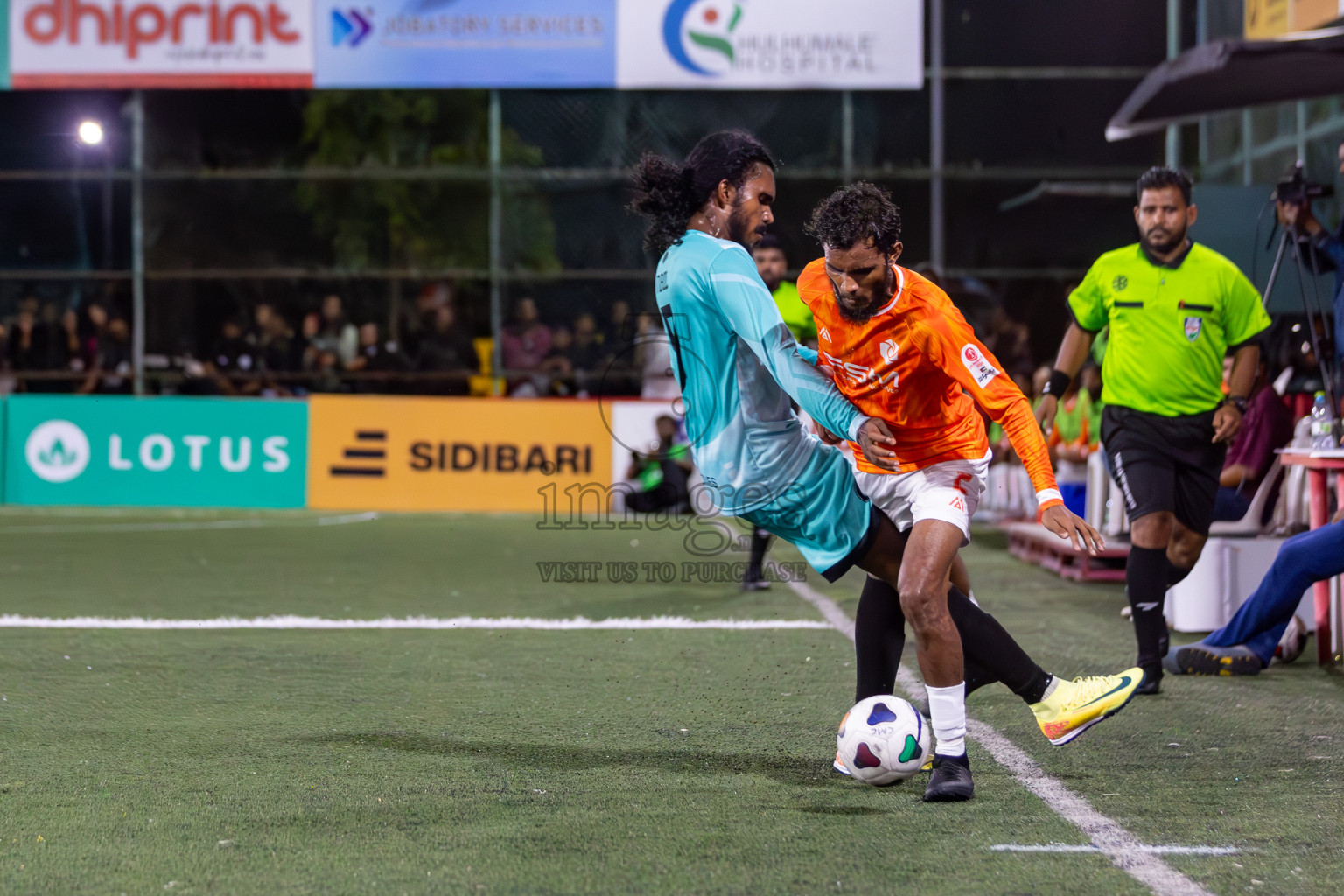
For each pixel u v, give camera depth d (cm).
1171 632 848
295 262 1794
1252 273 1124
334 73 1723
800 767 512
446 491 1698
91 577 1099
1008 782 490
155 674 698
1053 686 496
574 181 1767
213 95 1786
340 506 1705
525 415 1689
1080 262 1764
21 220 1783
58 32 1731
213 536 1424
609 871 390
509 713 607
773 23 1717
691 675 702
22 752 530
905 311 459
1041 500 450
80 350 1767
